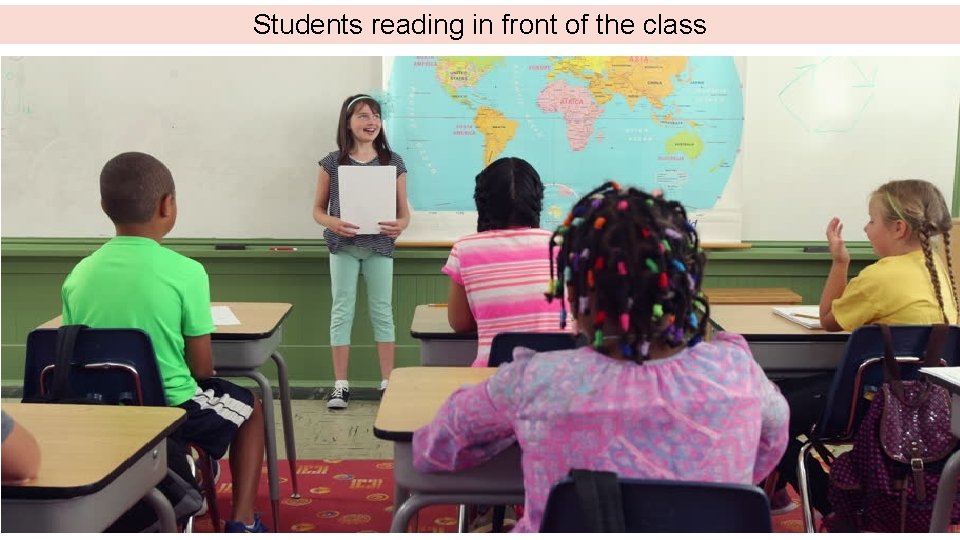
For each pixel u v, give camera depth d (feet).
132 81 12.64
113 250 6.75
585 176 12.85
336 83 12.73
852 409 6.52
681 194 12.89
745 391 3.67
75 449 4.66
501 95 12.68
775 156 12.86
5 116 12.59
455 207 12.91
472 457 4.29
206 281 7.04
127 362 6.35
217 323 8.11
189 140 12.79
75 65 12.56
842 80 12.73
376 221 12.02
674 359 3.68
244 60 12.66
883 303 7.02
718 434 3.58
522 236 7.02
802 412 7.32
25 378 6.55
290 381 13.32
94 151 12.76
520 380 3.81
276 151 12.85
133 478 4.75
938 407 6.08
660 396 3.58
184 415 5.32
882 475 6.09
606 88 12.67
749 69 12.69
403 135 12.75
